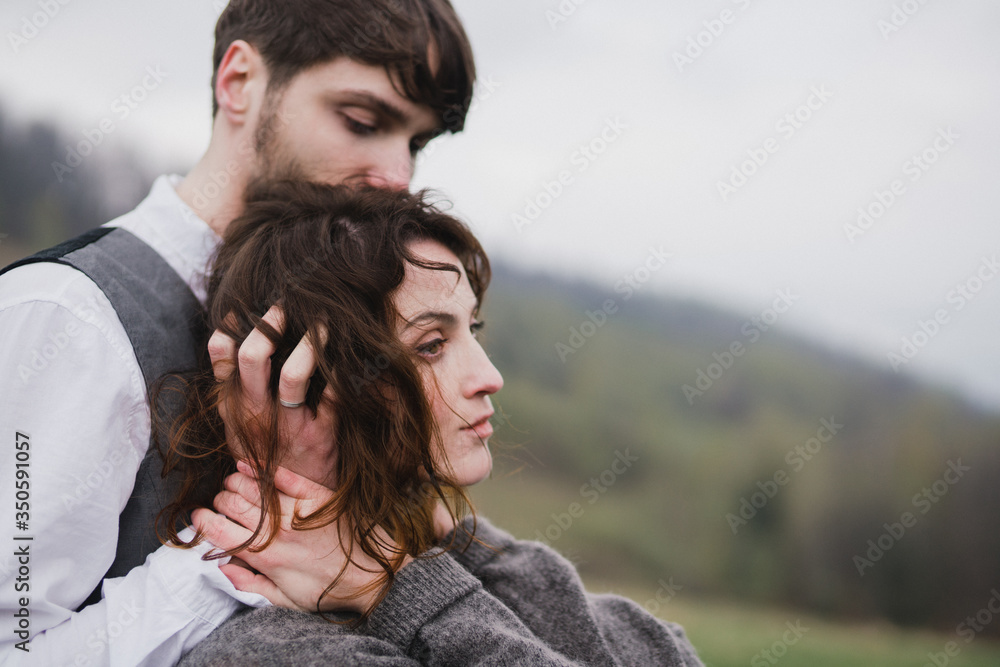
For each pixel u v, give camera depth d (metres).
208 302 1.07
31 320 0.87
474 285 1.16
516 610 1.03
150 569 0.86
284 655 0.80
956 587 17.27
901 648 10.84
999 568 17.16
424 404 0.96
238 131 1.24
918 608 17.38
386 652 0.85
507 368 19.27
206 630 0.86
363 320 0.95
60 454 0.84
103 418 0.89
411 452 0.95
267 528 0.91
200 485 1.00
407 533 0.98
